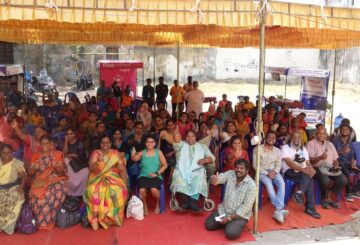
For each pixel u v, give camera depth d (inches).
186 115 332.5
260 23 201.6
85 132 301.1
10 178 213.6
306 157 254.1
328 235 216.8
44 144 226.1
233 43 460.4
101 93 504.7
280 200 234.7
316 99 519.5
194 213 240.1
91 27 323.6
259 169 229.1
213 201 258.7
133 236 208.8
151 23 191.0
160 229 217.6
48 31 404.2
